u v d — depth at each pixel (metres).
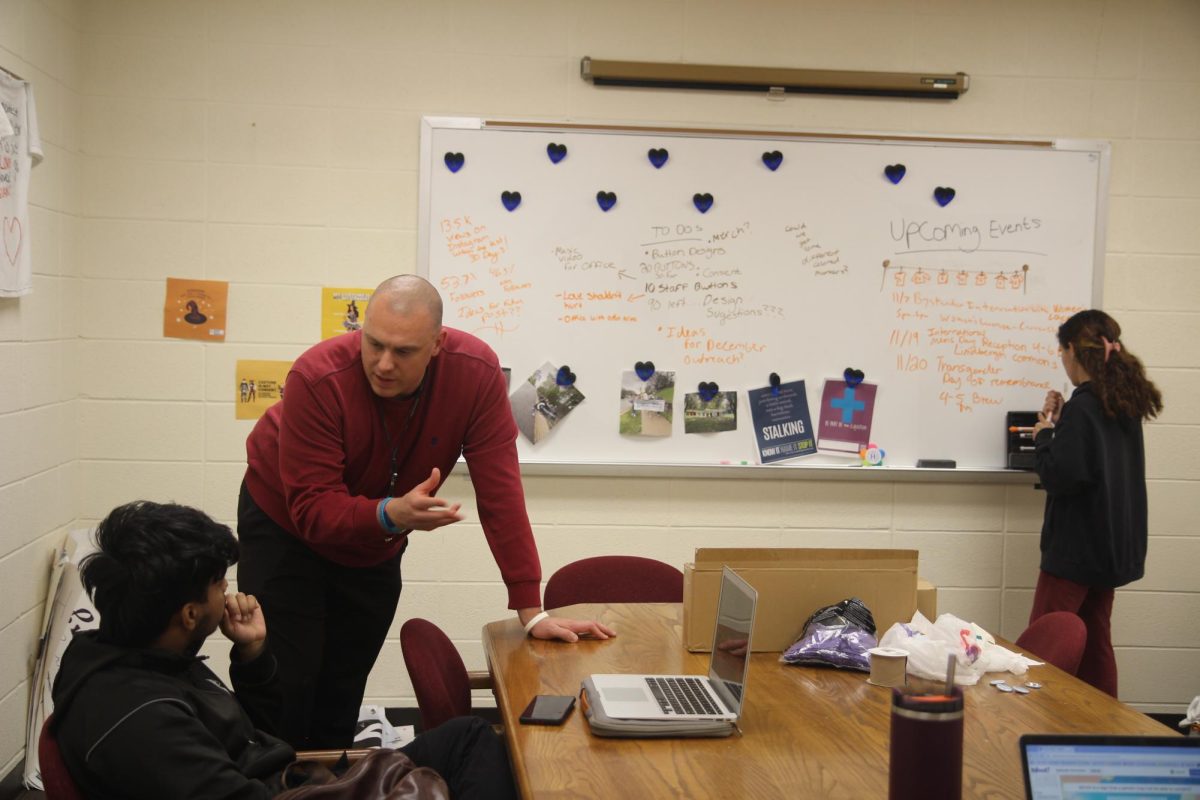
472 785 1.72
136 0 3.66
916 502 3.95
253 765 1.76
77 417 3.68
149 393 3.72
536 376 3.82
